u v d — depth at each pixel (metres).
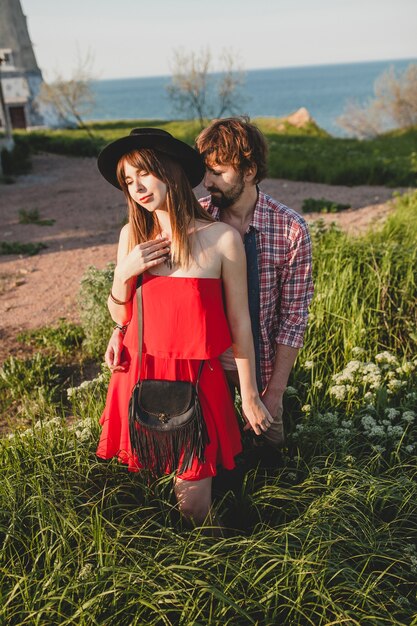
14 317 6.53
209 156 2.57
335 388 3.71
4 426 4.31
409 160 18.58
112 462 3.04
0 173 17.67
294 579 2.43
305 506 2.88
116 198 14.23
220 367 2.66
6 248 9.44
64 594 2.16
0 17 36.81
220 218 2.86
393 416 3.48
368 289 5.17
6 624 2.21
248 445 3.46
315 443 3.40
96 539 2.44
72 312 6.58
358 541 2.68
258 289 2.85
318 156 20.38
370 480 2.92
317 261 5.71
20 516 2.67
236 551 2.48
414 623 2.28
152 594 2.22
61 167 20.12
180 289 2.43
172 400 2.48
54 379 4.97
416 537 2.79
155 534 2.72
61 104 35.75
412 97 37.22
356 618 2.32
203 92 31.77
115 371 2.77
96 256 8.99
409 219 7.53
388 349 4.64
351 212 11.35
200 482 2.64
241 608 2.28
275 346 3.10
